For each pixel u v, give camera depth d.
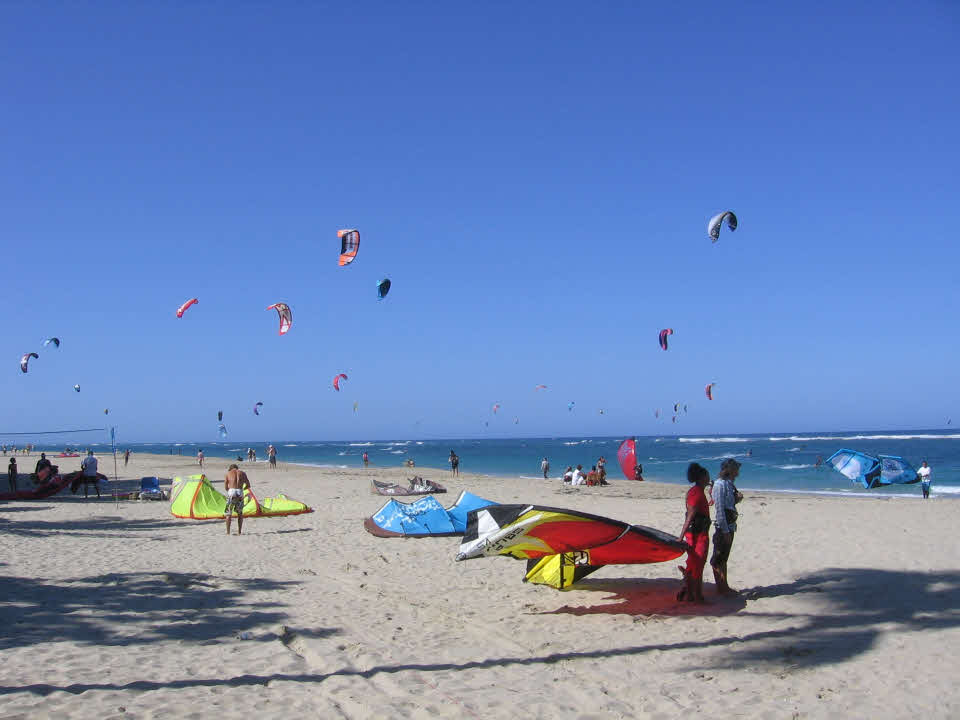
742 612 6.17
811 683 4.39
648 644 5.30
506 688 4.44
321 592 7.50
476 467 53.69
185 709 4.11
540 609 6.56
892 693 4.20
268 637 5.71
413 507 12.24
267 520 14.42
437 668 4.86
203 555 9.87
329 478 32.47
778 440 121.06
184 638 5.68
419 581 8.01
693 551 6.43
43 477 19.61
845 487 29.72
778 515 13.33
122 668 4.88
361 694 4.35
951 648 4.98
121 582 7.82
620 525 6.07
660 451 78.88
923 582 7.02
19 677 4.61
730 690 4.30
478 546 5.97
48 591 7.27
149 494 18.72
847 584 7.05
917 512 13.46
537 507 6.09
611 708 4.07
